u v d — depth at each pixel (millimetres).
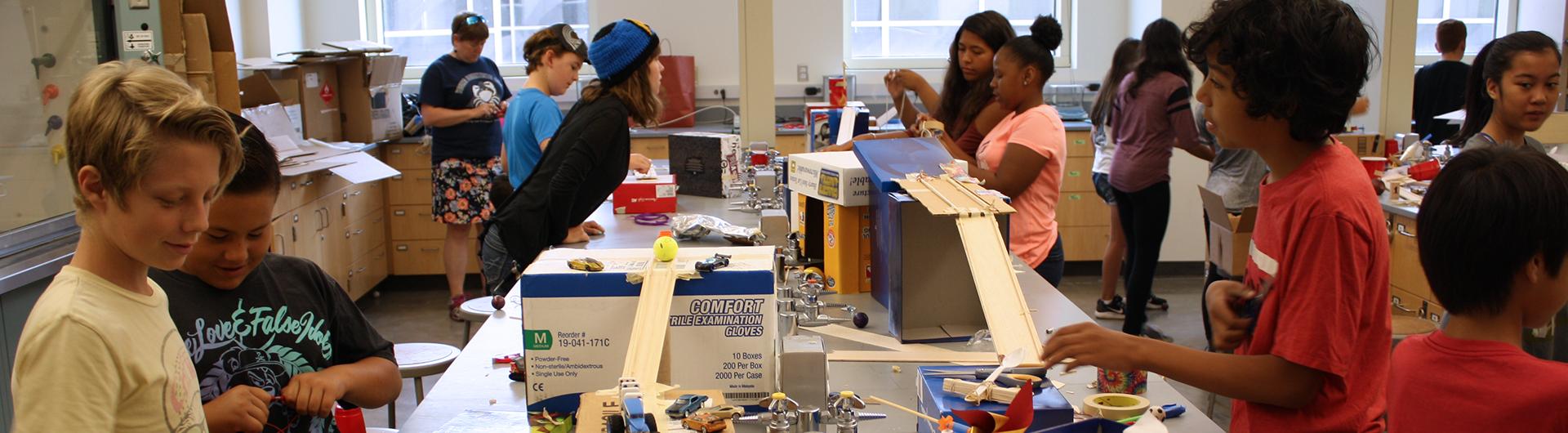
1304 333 1143
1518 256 1163
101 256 1045
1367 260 1147
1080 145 5668
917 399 1487
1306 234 1146
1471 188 1187
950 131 3180
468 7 6348
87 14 3158
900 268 1785
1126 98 4008
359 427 1382
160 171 963
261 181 1291
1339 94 1121
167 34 3287
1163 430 1298
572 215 2723
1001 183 2475
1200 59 1224
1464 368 1223
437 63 4973
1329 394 1185
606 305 1402
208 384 1399
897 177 1925
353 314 1625
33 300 2797
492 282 2842
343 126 5340
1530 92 2654
